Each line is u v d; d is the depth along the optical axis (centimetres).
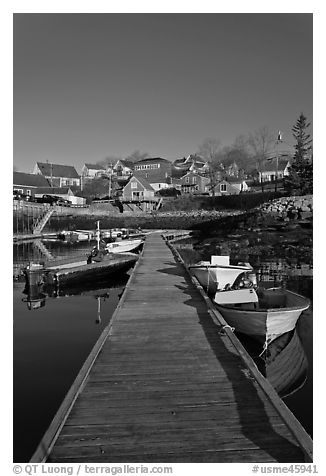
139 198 5878
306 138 4081
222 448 398
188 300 1042
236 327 871
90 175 8538
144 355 639
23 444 520
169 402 485
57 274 1587
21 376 739
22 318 1164
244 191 5428
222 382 538
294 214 3141
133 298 1068
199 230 4259
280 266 2011
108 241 3189
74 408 472
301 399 650
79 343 931
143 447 401
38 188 6366
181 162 8144
